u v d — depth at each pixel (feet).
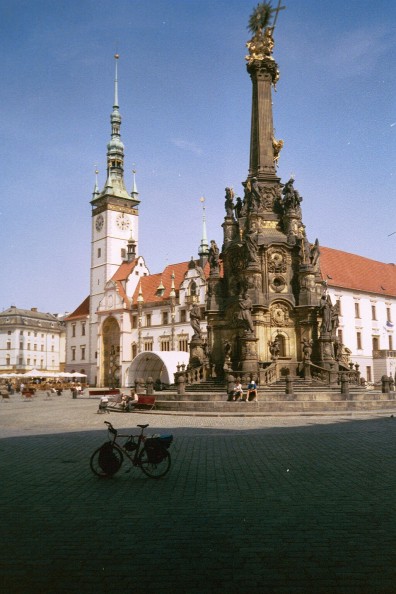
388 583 21.49
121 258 344.69
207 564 23.56
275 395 98.89
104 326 322.34
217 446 56.75
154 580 21.94
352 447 55.57
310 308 120.26
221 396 100.94
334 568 23.03
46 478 41.81
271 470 43.93
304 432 67.97
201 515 30.94
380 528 28.30
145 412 103.55
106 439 65.26
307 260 124.88
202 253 302.86
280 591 20.90
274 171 134.31
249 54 137.18
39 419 99.55
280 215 130.62
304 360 117.08
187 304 274.57
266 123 134.92
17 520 30.19
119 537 27.12
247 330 114.21
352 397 99.09
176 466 45.98
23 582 21.77
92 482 40.22
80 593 20.77
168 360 215.72
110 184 350.02
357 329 256.32
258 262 122.01
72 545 25.99
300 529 28.22
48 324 491.31
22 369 460.14
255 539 26.71
